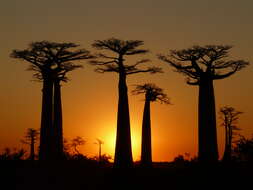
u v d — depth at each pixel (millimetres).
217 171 35531
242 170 34688
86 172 40812
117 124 45625
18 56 48094
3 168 34562
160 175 39469
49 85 47906
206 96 44688
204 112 44500
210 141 44156
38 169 39281
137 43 46344
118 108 45812
